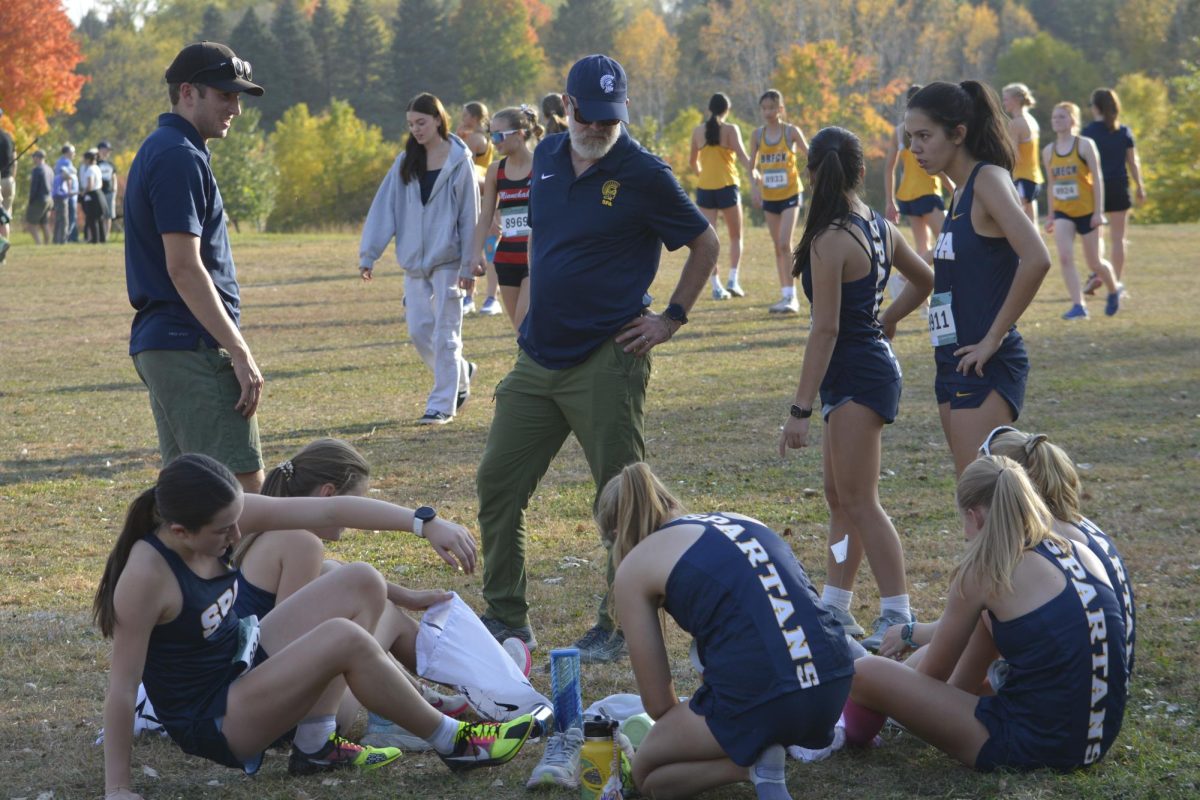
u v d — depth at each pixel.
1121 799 9.23
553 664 10.34
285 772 10.29
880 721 10.23
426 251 23.36
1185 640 12.46
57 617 13.79
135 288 12.42
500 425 12.94
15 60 107.69
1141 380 26.52
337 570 10.56
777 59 196.38
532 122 24.66
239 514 9.41
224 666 9.70
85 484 19.78
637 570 9.58
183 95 12.31
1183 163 110.94
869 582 14.84
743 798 9.80
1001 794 9.36
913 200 36.00
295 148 184.75
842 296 12.38
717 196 40.12
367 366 30.14
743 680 9.09
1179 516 16.80
